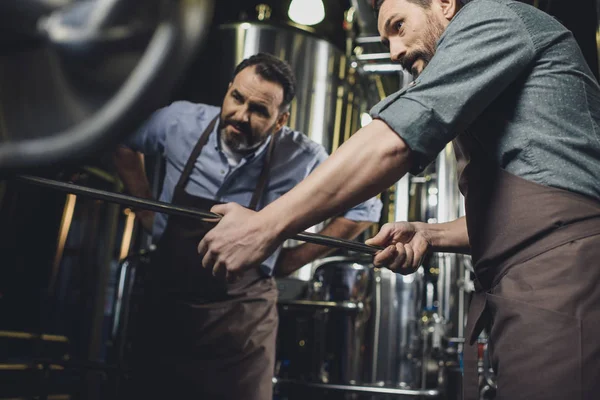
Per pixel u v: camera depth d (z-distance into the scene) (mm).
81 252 4828
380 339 2699
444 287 3053
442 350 2803
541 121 947
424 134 896
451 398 2822
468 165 1062
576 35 2357
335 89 3176
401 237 1281
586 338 836
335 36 5367
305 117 3061
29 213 4730
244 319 1933
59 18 365
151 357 1946
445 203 3066
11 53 382
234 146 2092
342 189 899
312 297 2742
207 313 1910
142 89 338
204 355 1896
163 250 2000
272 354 1993
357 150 906
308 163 2264
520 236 927
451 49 942
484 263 986
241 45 3025
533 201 926
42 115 376
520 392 860
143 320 2008
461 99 906
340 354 2668
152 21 348
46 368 2535
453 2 1105
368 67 3484
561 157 929
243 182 2156
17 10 361
